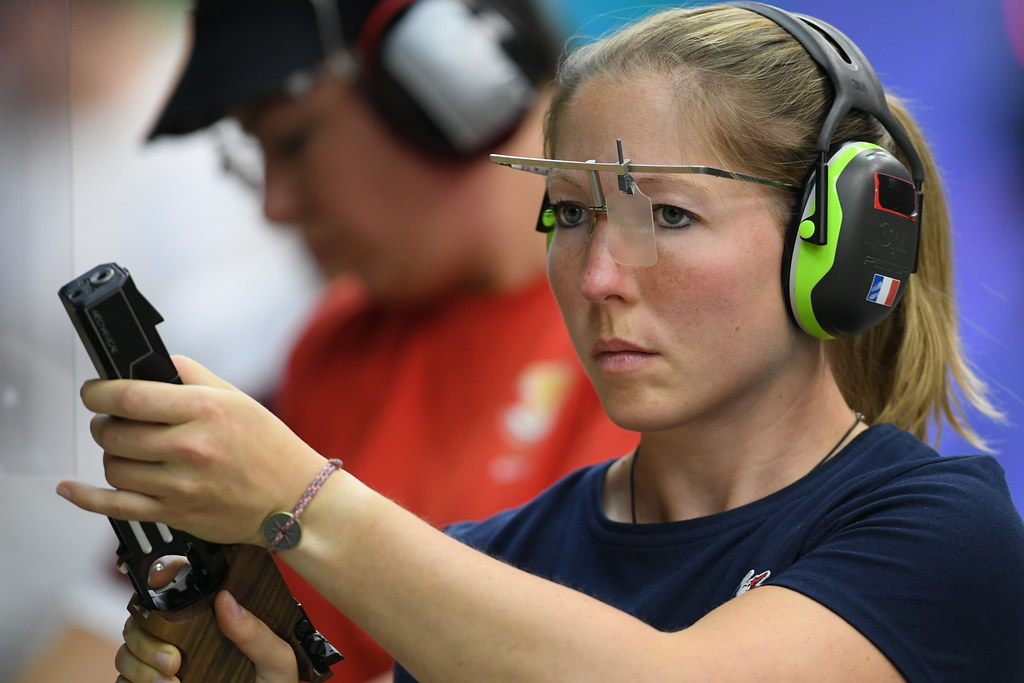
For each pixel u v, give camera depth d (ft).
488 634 11.21
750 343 13.53
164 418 11.14
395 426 30.30
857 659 11.65
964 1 32.65
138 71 28.68
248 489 11.42
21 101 13.73
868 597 12.01
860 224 13.51
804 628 11.66
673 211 13.37
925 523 12.57
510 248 30.58
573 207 14.24
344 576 11.53
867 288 13.74
